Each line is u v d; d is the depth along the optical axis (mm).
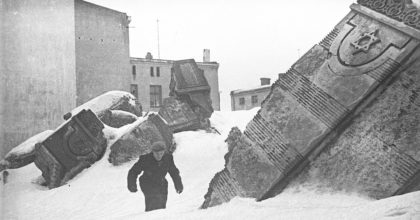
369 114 4301
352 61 4602
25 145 11609
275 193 4395
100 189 7707
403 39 4402
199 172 7812
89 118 9758
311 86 4715
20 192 8344
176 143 9805
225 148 9047
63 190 8117
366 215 3123
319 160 4379
